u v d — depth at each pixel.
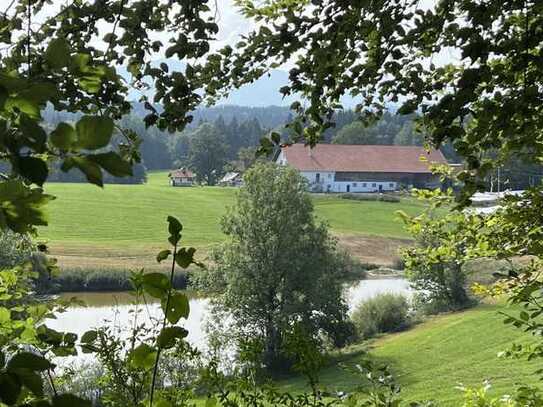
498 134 3.45
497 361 24.14
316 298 31.66
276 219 31.78
